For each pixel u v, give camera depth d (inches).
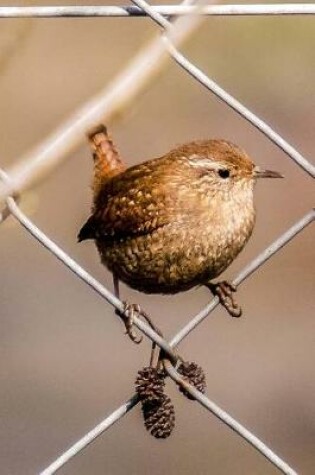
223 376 509.0
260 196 599.8
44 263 557.0
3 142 629.6
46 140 169.5
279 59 682.8
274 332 528.4
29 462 472.1
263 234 574.9
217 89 238.4
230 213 299.4
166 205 295.1
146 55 168.9
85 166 585.0
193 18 171.5
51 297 545.0
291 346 523.5
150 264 299.3
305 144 644.7
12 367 514.3
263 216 587.5
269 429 490.9
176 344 245.1
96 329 529.7
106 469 465.4
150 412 242.8
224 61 682.8
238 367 512.1
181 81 662.5
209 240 296.5
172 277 300.7
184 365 245.0
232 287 291.3
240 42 684.1
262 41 684.1
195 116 653.9
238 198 301.1
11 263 555.2
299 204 595.5
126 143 632.4
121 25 682.2
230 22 684.1
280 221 585.0
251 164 303.7
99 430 241.1
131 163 620.4
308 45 684.1
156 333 244.5
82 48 676.7
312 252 562.6
